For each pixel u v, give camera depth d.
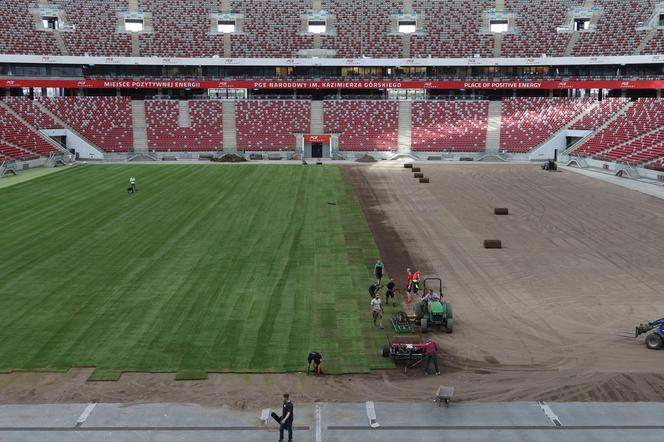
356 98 115.44
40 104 104.00
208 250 43.75
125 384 25.09
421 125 109.06
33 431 21.94
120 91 114.50
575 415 23.09
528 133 104.81
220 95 115.56
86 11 117.12
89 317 31.48
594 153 92.62
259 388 24.92
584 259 42.88
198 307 32.97
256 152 103.94
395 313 32.88
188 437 21.67
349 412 23.30
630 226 52.69
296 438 21.58
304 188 70.94
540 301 34.66
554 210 59.38
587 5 119.31
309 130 108.06
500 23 120.44
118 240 46.19
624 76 106.50
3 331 29.80
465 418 22.89
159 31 116.38
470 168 90.50
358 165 93.88
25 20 111.56
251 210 57.78
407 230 50.97
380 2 125.75
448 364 27.19
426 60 112.38
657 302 34.44
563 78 107.88
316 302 34.03
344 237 48.25
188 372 26.03
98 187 69.94
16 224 51.09
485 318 32.25
